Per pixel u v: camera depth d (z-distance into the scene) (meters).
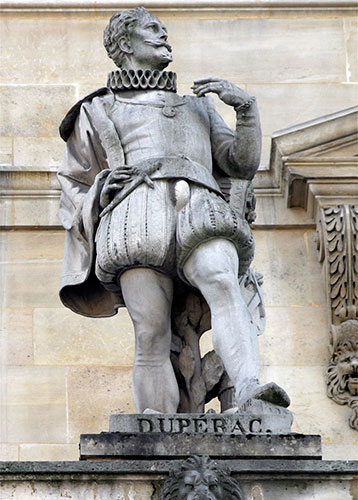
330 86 15.37
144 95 12.22
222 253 11.70
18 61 15.37
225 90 12.16
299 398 14.10
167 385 11.88
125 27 12.38
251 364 11.52
